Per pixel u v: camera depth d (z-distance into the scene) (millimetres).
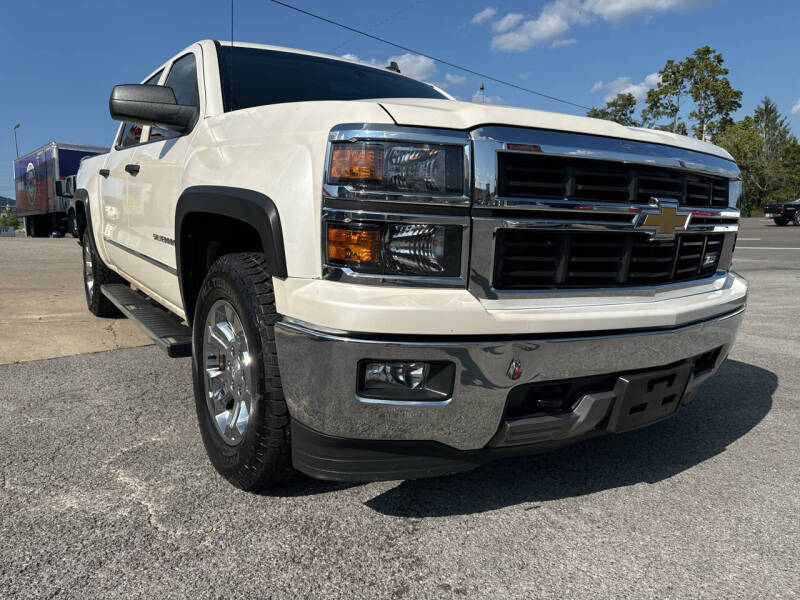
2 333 4590
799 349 4633
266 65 3105
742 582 1771
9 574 1726
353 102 1865
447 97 3611
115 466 2422
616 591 1722
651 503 2232
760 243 15961
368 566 1812
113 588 1681
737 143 40625
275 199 1945
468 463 1936
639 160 2006
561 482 2395
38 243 15867
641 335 2004
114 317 5309
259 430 2025
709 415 3188
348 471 1865
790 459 2635
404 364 1761
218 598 1653
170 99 2799
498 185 1780
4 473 2342
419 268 1739
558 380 1898
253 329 2020
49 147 22484
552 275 1919
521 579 1769
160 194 3080
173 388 3393
